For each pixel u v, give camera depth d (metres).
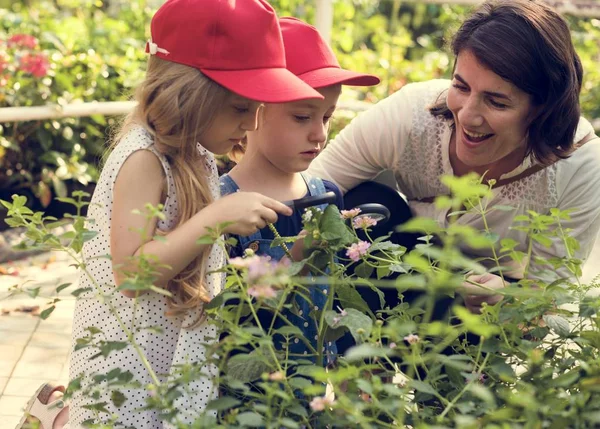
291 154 2.34
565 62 2.38
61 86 5.50
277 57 2.16
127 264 1.86
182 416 2.07
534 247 2.76
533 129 2.50
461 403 1.71
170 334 2.14
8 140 5.37
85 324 2.19
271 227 2.09
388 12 9.51
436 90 2.79
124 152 2.06
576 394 1.78
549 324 1.93
